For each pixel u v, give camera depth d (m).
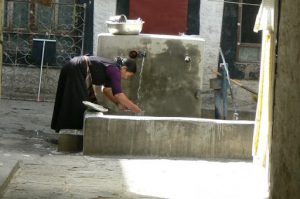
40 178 9.51
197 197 8.88
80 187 9.12
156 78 13.84
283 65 6.67
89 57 12.73
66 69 12.70
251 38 20.31
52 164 10.55
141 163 11.11
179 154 11.85
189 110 13.94
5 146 11.92
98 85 12.57
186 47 13.86
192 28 19.95
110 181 9.61
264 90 10.55
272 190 7.00
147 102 13.84
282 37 6.76
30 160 10.72
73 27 19.75
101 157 11.48
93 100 13.04
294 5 6.32
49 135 13.58
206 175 10.38
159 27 19.64
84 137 11.62
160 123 11.78
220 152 11.95
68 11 19.77
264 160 10.44
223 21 20.08
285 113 6.50
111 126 11.65
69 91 12.57
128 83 13.76
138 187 9.32
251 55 20.28
